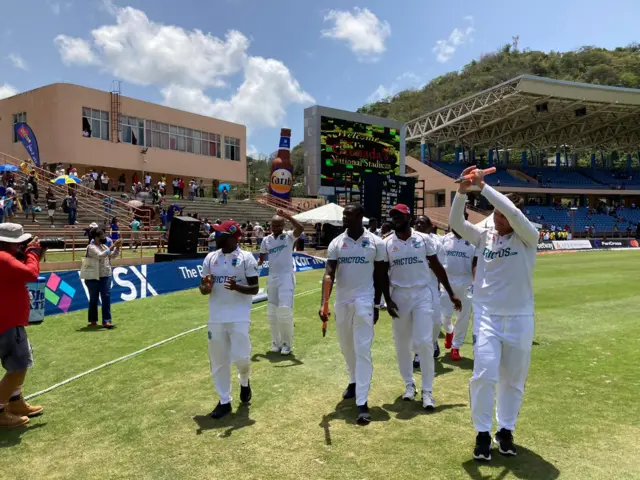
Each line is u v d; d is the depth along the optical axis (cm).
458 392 519
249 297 477
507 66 8650
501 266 368
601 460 357
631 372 570
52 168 3033
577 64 8225
